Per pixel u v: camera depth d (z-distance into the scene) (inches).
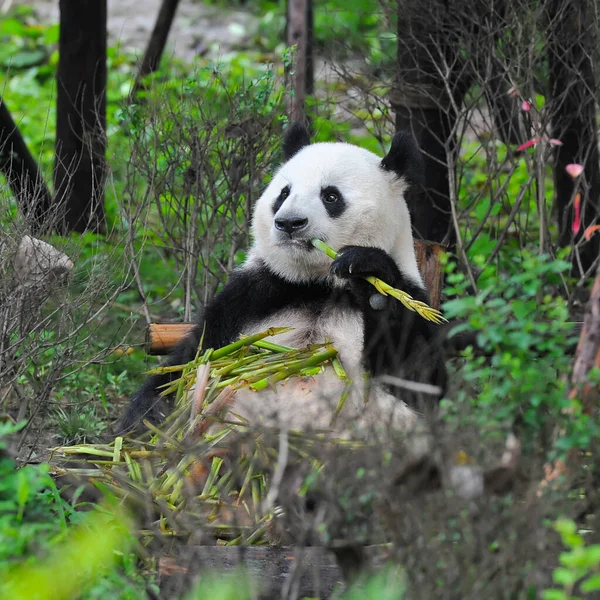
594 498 263.6
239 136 498.6
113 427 437.1
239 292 416.5
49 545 261.4
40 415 420.8
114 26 1096.8
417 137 530.9
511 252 590.2
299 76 551.8
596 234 542.0
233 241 501.0
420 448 259.3
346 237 399.9
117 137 665.0
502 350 318.3
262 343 385.1
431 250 451.8
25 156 557.3
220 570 285.4
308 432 306.7
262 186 506.0
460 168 575.2
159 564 283.9
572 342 327.0
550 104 501.7
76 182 597.3
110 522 297.0
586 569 226.4
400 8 532.1
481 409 282.2
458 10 518.9
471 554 235.9
